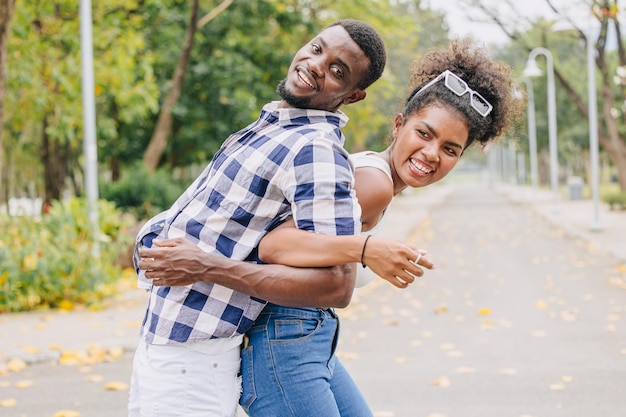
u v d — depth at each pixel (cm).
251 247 254
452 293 1192
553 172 3073
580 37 2783
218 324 257
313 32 2266
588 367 705
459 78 276
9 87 1656
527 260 1627
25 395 636
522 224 2708
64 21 1769
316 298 245
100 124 2084
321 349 270
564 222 2562
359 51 267
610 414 569
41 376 700
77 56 1736
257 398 266
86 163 1227
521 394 623
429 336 863
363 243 239
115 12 1877
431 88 276
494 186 8531
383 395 625
